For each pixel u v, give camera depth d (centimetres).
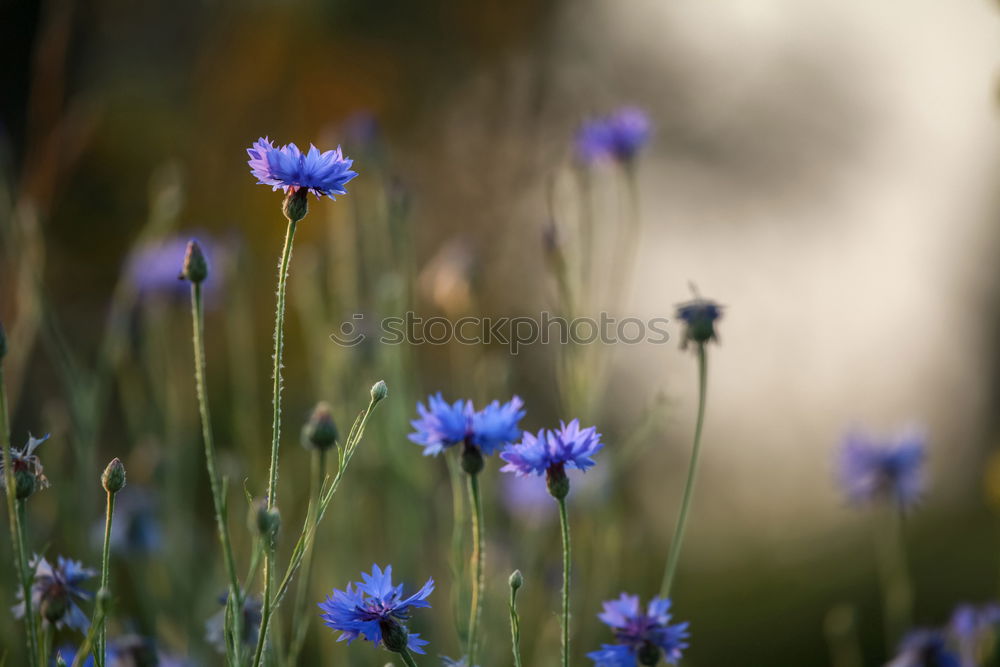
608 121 517
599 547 482
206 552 552
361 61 1113
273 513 239
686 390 874
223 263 539
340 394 468
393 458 466
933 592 959
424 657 440
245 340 538
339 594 246
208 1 1030
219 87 1038
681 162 1144
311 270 512
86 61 955
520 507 510
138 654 309
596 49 1177
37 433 660
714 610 921
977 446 1165
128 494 473
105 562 246
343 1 1105
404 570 464
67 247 905
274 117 1074
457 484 329
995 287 1188
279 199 941
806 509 998
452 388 608
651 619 269
